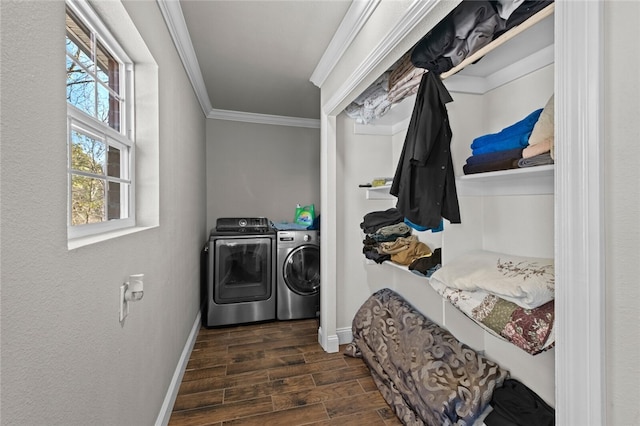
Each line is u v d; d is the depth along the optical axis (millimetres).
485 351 1624
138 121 1346
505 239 1460
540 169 1002
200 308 2918
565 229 561
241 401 1734
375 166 2518
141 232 1139
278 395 1791
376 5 1452
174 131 1746
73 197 906
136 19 1098
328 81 2285
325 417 1608
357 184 2479
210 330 2777
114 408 906
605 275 510
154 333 1328
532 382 1344
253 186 3699
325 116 2352
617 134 493
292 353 2316
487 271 1254
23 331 521
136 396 1103
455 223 1508
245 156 3666
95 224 972
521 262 1250
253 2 1605
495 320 1112
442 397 1392
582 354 535
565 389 561
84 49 998
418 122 1426
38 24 577
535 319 1007
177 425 1543
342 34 1830
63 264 644
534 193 1315
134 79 1336
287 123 3789
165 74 1530
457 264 1427
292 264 3027
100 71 1146
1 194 473
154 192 1367
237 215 3643
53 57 626
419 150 1377
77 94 960
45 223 588
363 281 2510
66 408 652
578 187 542
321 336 2449
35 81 566
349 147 2455
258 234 2953
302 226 3340
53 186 617
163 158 1489
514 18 1016
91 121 958
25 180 532
